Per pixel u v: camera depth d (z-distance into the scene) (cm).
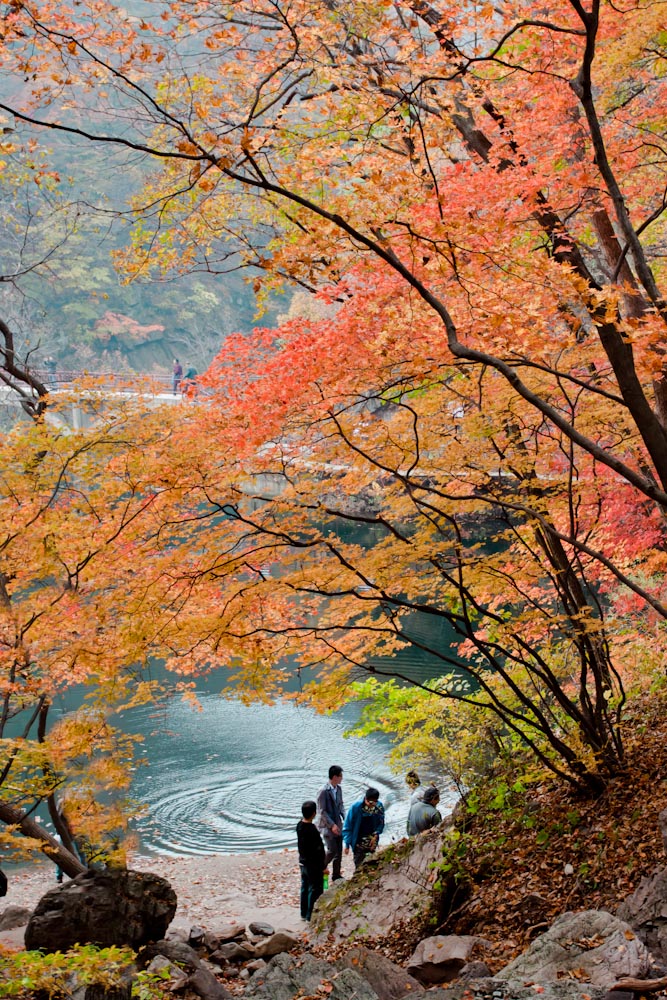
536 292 522
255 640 655
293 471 650
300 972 599
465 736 865
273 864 1485
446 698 869
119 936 644
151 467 628
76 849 911
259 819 1703
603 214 741
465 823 805
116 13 485
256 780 1883
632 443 771
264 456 636
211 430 618
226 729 2177
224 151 496
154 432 669
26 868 1555
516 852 729
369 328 579
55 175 680
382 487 737
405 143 639
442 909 745
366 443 648
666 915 510
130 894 660
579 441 482
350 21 564
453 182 609
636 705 874
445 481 698
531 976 470
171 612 639
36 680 709
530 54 633
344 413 640
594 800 714
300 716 2267
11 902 1356
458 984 475
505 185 593
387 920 800
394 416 674
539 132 648
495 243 550
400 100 565
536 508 724
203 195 702
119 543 663
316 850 954
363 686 896
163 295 6575
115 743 729
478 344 580
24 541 705
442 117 582
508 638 721
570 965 468
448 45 587
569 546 842
